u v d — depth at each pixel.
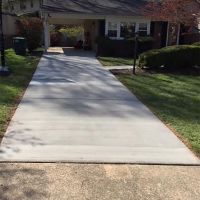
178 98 10.60
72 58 20.80
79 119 7.87
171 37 25.45
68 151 5.96
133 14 24.31
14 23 29.05
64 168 5.31
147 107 9.23
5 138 6.51
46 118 7.86
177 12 17.91
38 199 4.46
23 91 10.80
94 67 16.95
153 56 16.20
